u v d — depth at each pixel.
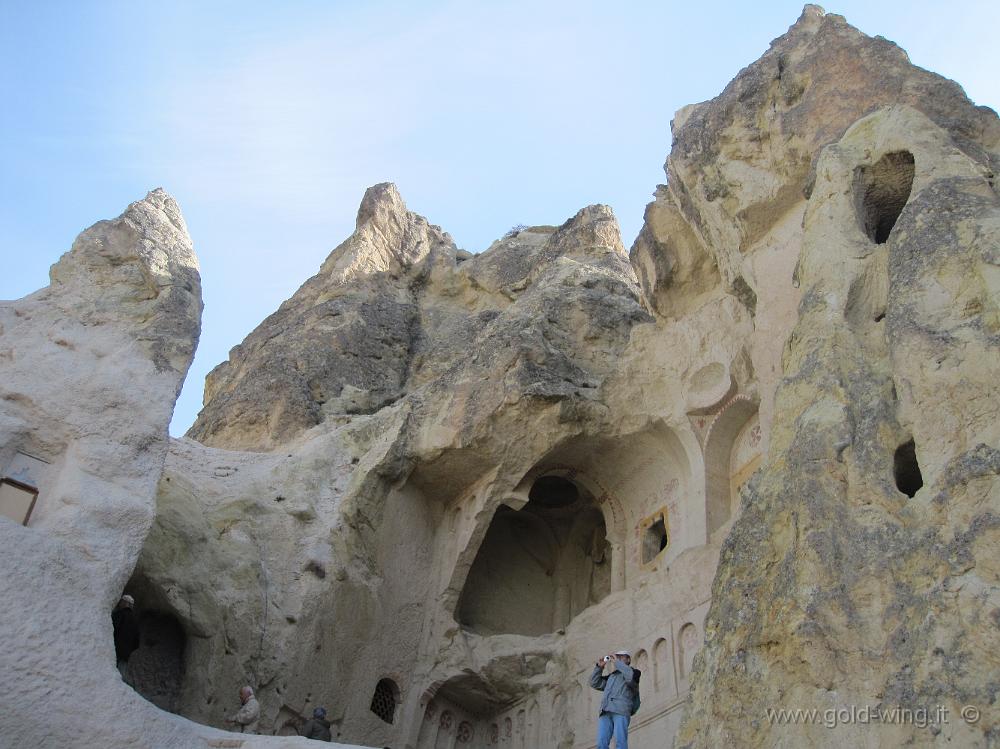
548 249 31.08
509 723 20.05
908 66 17.42
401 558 20.34
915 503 11.30
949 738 9.53
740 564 12.45
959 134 16.09
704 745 11.39
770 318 17.14
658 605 18.36
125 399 14.94
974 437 11.24
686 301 21.27
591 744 18.14
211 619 16.66
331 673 18.27
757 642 11.54
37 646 11.87
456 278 31.94
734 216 18.59
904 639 10.45
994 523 10.33
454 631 20.09
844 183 15.47
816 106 17.98
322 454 20.97
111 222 17.36
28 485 13.77
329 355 27.22
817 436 12.52
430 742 19.62
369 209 32.72
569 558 23.00
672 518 20.02
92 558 13.13
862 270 14.22
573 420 20.53
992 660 9.66
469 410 20.55
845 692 10.60
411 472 20.84
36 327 15.66
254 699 15.62
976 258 12.54
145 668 16.20
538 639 20.38
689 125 19.94
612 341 22.41
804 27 20.17
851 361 13.26
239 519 18.66
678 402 20.19
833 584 11.28
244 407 25.58
